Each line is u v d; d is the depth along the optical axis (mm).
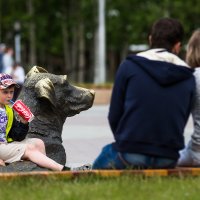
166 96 12203
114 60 113312
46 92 14047
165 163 12422
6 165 13570
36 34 80062
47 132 14359
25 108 13773
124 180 12258
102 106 43844
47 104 14281
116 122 12570
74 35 76750
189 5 77375
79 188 11828
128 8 78375
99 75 60375
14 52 81938
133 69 12383
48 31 81250
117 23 79312
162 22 12820
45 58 105938
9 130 13883
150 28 13094
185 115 12484
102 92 45875
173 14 77375
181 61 12641
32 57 75938
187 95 12430
